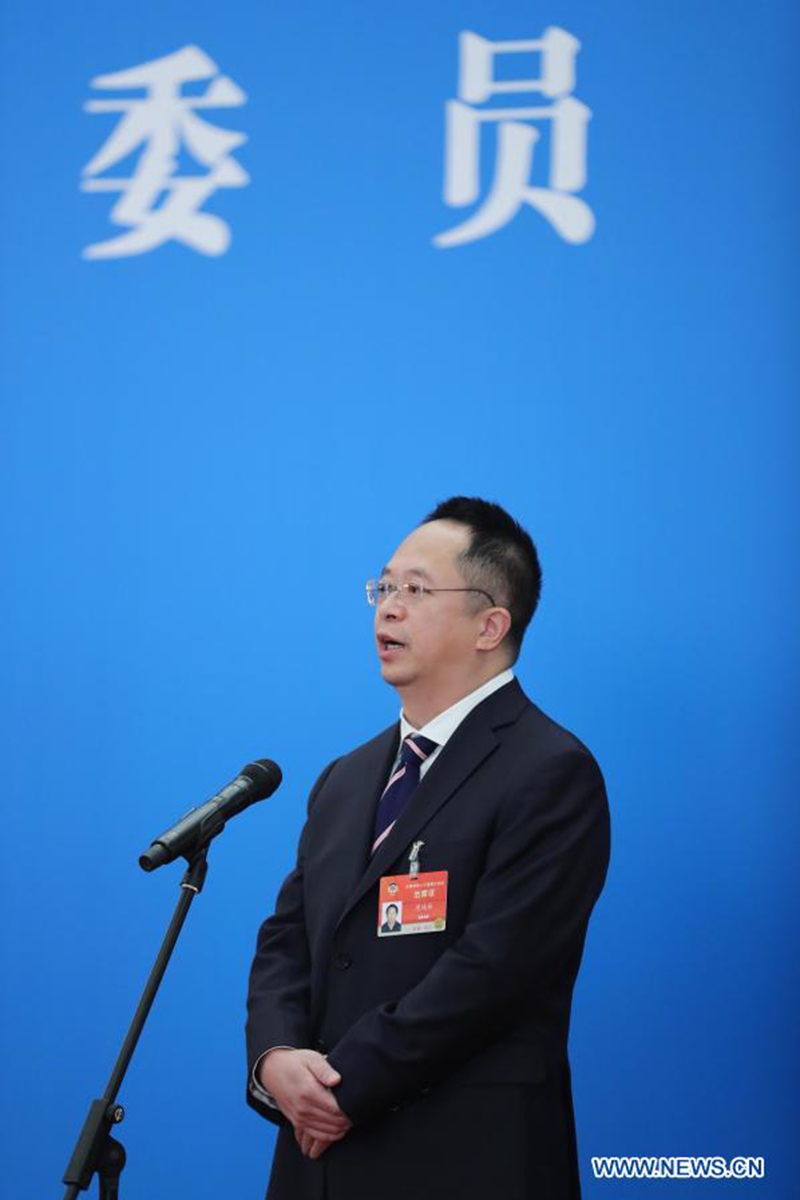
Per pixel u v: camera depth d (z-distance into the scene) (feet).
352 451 27.45
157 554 27.76
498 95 27.81
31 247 28.71
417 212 27.81
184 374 28.09
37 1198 26.25
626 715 25.91
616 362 26.71
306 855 19.19
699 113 26.94
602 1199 24.91
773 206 26.48
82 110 28.96
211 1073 26.35
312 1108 16.35
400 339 27.55
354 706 26.91
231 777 27.02
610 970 25.48
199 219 28.40
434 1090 16.63
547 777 17.39
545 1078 16.92
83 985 26.81
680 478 26.23
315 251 28.04
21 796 27.45
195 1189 26.03
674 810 25.62
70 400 28.27
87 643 27.71
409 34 28.27
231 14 28.89
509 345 27.14
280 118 28.50
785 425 25.99
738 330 26.35
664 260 26.73
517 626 19.07
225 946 26.66
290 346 27.89
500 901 16.75
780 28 26.84
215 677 27.35
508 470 26.81
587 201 27.17
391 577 18.93
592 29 27.55
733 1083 24.94
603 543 26.32
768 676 25.58
